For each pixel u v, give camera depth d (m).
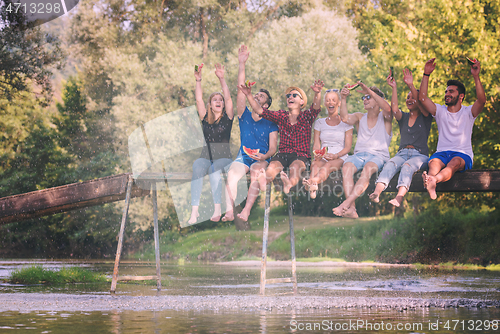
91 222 31.23
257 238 26.62
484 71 15.64
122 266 18.33
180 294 8.07
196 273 14.38
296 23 28.44
